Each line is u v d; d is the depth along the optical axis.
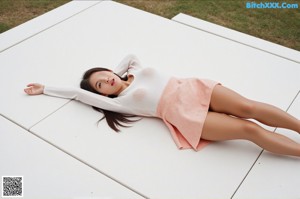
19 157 1.72
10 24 2.95
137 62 2.10
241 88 2.09
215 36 2.55
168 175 1.61
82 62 2.33
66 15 2.84
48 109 1.99
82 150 1.75
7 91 2.11
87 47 2.48
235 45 2.46
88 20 2.77
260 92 2.06
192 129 1.71
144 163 1.67
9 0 3.29
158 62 2.31
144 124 1.87
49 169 1.66
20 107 2.00
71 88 2.01
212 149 1.73
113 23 2.73
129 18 2.79
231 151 1.72
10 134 1.84
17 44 2.52
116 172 1.64
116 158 1.70
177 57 2.35
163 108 1.80
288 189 1.55
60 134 1.83
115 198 1.53
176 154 1.71
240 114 1.74
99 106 1.94
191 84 1.81
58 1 3.27
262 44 2.47
